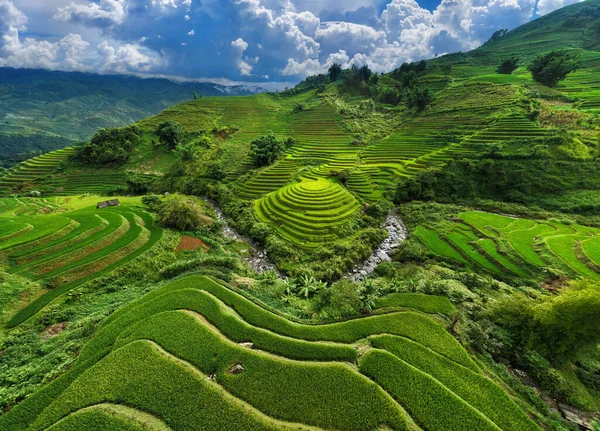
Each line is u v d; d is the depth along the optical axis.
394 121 99.69
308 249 44.50
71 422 15.95
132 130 98.06
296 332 23.42
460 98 93.44
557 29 172.75
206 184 73.69
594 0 193.00
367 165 73.94
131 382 18.22
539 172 55.06
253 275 37.50
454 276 34.81
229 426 15.81
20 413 17.23
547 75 86.69
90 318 26.09
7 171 88.38
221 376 18.83
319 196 57.94
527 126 66.44
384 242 48.66
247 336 22.58
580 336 19.48
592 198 48.84
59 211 55.84
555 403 18.66
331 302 27.80
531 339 21.44
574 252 37.12
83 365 20.00
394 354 20.89
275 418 16.44
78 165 86.94
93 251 37.16
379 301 27.36
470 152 64.94
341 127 103.19
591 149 54.78
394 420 16.25
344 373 18.92
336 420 16.27
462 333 23.27
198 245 44.56
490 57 154.12
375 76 130.25
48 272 32.50
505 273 36.91
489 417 16.89
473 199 57.25
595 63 105.12
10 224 39.84
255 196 65.19
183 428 15.77
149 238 42.41
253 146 81.75
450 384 18.72
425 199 60.56
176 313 24.39
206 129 105.81
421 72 136.00
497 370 20.48
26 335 24.92
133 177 82.25
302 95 151.88
